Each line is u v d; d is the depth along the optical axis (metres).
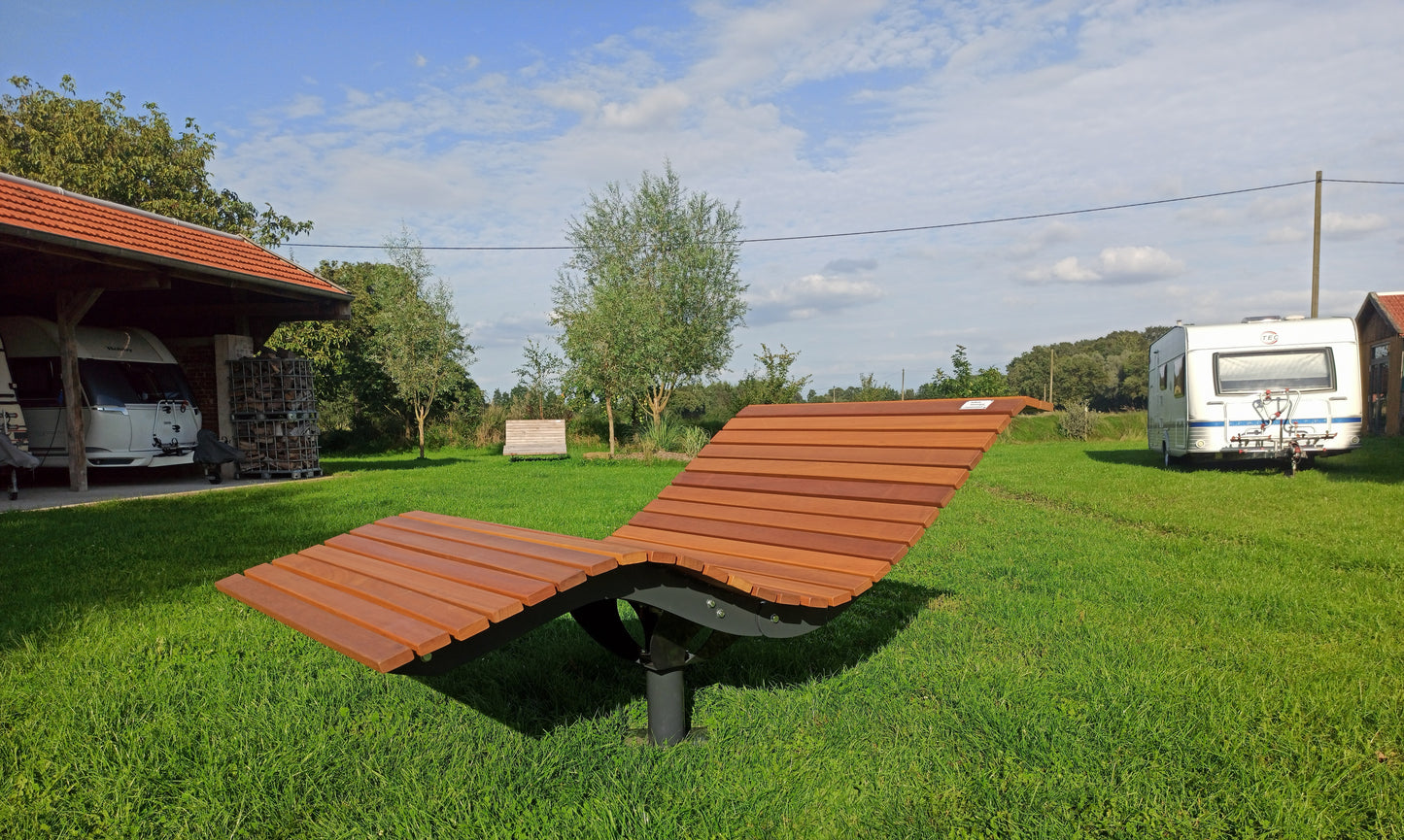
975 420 3.48
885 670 3.59
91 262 10.93
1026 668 3.56
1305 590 4.93
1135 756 2.71
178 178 25.00
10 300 14.11
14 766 2.76
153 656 3.86
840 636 4.14
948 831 2.34
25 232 9.02
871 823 2.38
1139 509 8.95
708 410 31.62
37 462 10.80
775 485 3.91
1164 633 4.09
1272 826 2.27
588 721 3.12
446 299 22.31
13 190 10.18
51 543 7.07
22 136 23.25
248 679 3.59
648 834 2.32
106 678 3.58
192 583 5.45
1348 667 3.51
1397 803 2.40
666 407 25.67
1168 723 2.94
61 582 5.46
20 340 12.65
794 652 3.90
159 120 25.30
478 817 2.41
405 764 2.77
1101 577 5.41
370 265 29.83
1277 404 14.12
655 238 26.33
